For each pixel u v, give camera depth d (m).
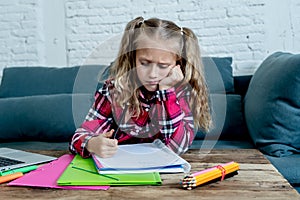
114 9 2.17
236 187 0.66
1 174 0.77
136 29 0.85
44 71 1.97
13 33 2.28
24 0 2.25
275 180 0.70
